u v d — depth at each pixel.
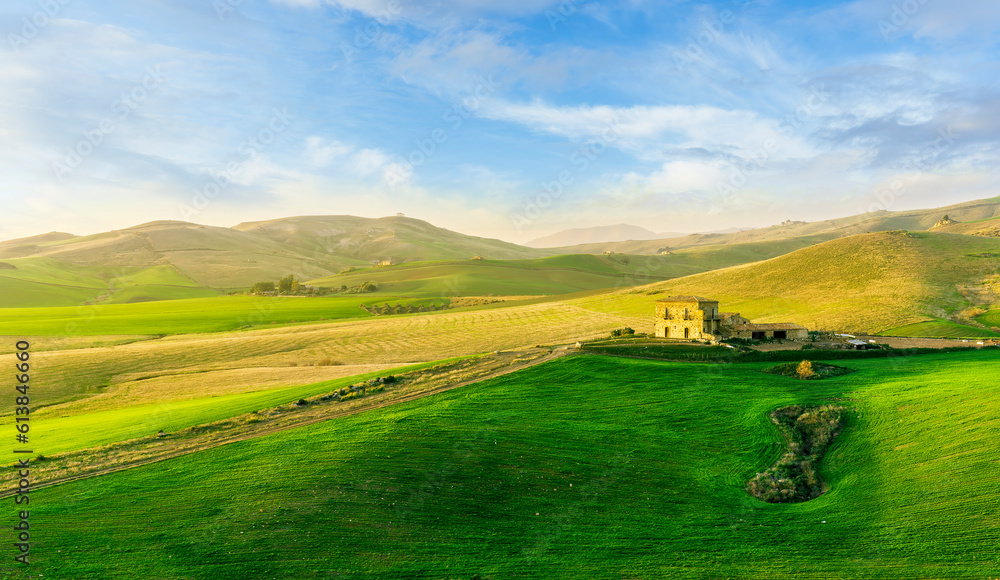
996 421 34.16
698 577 23.25
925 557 23.19
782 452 37.75
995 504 25.80
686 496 31.62
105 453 37.94
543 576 23.64
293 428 42.53
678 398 49.50
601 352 69.19
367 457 35.41
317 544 25.81
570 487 32.66
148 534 26.33
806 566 23.64
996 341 72.50
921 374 51.69
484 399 49.84
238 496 30.27
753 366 60.78
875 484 30.70
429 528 27.80
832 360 62.19
